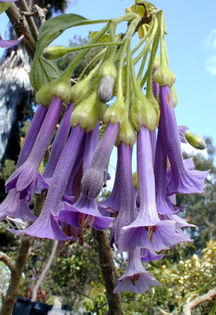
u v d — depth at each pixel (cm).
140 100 12
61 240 11
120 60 12
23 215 12
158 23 14
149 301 65
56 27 14
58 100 13
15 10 16
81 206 10
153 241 10
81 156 12
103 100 12
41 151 12
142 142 12
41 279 67
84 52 13
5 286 39
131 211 11
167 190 12
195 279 64
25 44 16
